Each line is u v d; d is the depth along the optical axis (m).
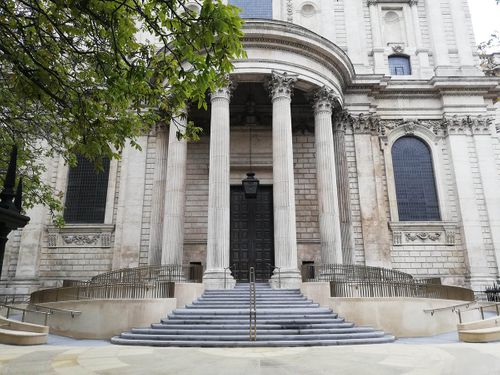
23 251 27.08
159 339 14.23
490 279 26.94
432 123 30.83
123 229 27.48
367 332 15.61
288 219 21.61
